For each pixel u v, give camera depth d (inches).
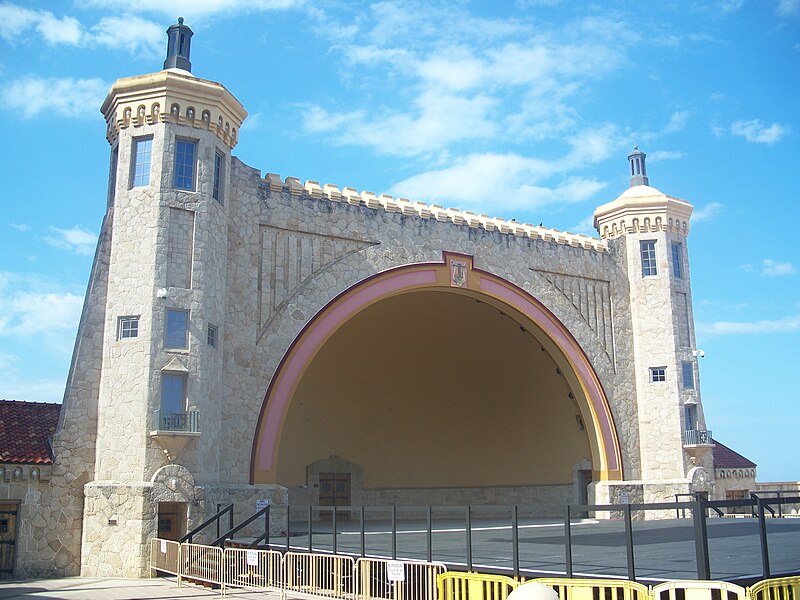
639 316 1454.2
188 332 972.6
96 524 914.1
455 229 1305.4
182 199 1002.1
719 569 586.2
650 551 736.3
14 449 927.7
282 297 1120.8
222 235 1053.2
